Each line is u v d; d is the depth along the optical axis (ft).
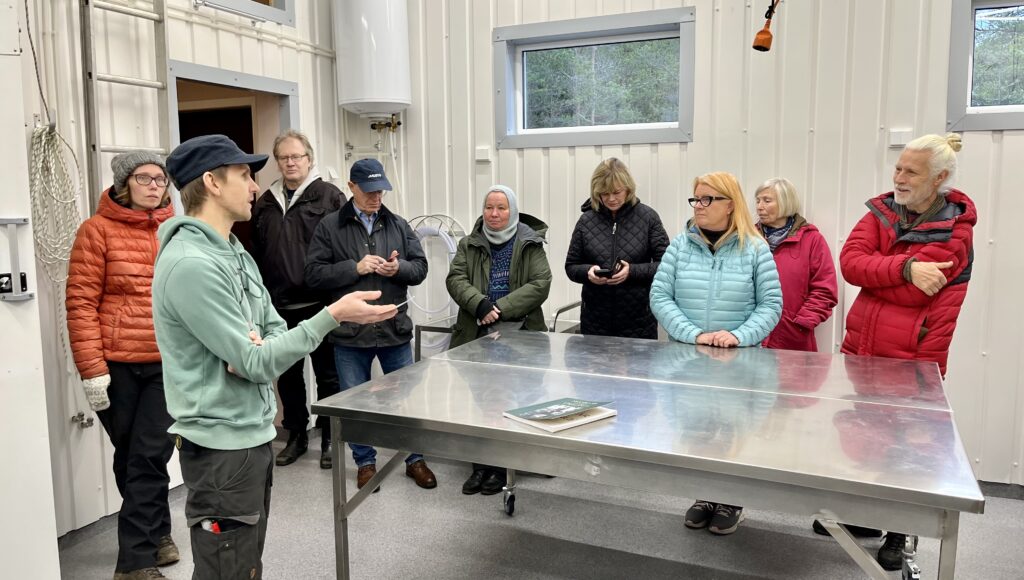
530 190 13.28
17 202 6.80
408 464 11.24
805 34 11.20
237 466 5.35
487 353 8.59
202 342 5.16
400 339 10.68
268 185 13.43
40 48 9.01
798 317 10.50
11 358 6.82
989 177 10.40
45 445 7.07
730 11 11.60
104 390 7.91
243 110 14.44
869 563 4.95
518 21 13.03
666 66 12.44
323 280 10.35
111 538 9.61
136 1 10.20
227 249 5.44
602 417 5.99
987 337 10.57
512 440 5.75
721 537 9.27
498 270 10.83
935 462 4.97
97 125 9.41
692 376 7.32
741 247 8.64
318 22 13.85
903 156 7.94
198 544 5.38
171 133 10.63
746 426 5.76
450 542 9.20
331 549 9.02
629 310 10.94
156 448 8.20
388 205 14.44
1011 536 9.16
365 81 13.21
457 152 13.78
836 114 11.16
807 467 4.91
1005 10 10.38
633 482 5.49
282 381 12.05
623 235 11.10
